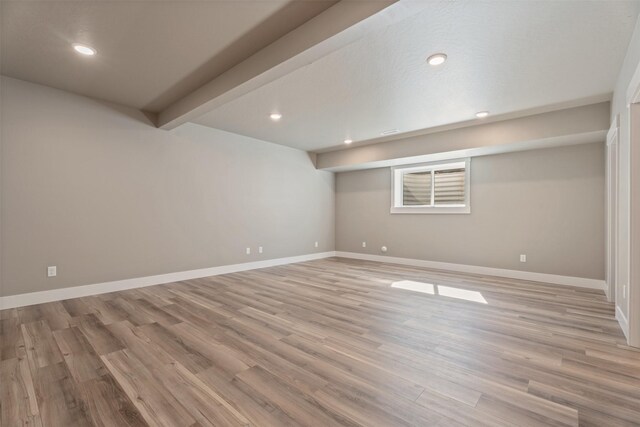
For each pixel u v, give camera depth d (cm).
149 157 416
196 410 154
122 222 391
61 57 272
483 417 150
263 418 149
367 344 233
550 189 449
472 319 288
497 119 428
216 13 212
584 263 422
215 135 489
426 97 353
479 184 512
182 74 305
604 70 284
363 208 674
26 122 321
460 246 533
